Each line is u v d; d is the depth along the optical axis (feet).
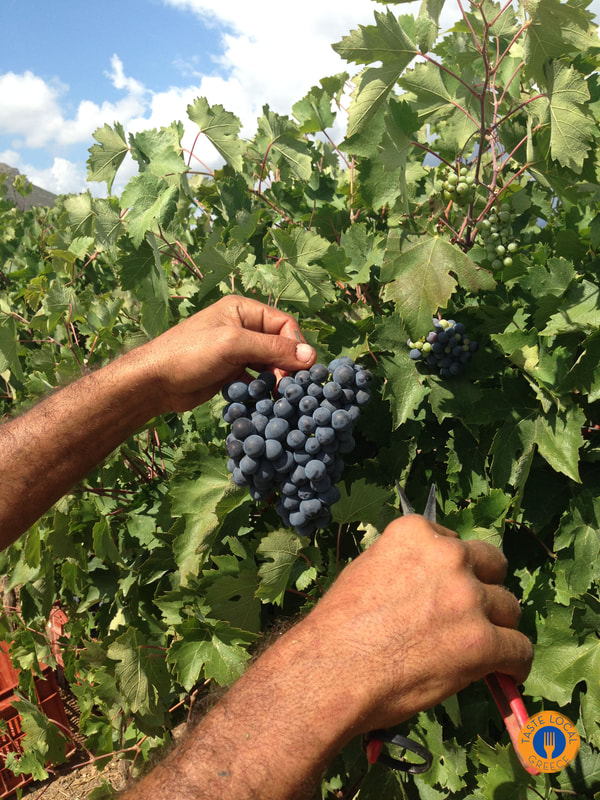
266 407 4.56
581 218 7.11
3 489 4.85
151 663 7.68
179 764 2.73
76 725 13.23
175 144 7.94
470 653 2.91
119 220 8.25
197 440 8.82
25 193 22.89
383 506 6.75
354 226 7.93
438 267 6.05
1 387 13.12
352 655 2.82
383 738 3.16
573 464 5.99
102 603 9.50
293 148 9.16
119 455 8.55
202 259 7.02
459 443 6.88
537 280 6.54
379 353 7.04
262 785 2.63
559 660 6.13
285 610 7.52
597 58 7.72
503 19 7.52
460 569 3.03
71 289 9.60
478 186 7.41
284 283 7.21
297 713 2.73
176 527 6.91
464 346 6.36
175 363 4.95
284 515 4.72
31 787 11.98
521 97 7.71
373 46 5.91
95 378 5.15
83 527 8.68
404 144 6.31
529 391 6.39
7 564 10.18
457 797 6.82
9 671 12.85
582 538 6.18
